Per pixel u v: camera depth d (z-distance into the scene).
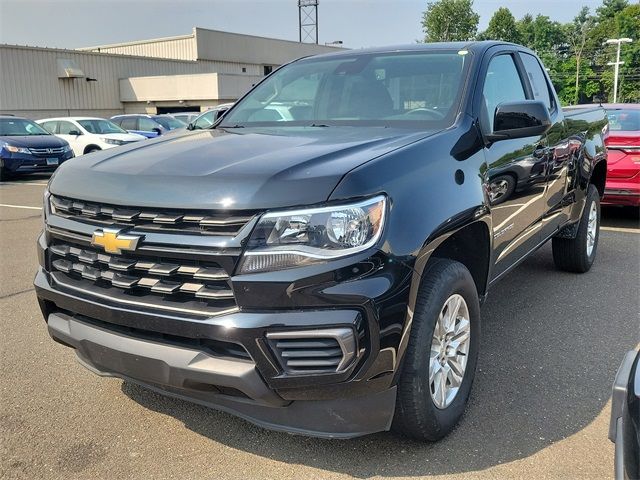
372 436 2.89
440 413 2.77
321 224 2.25
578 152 5.01
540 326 4.34
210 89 34.16
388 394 2.43
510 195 3.57
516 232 3.76
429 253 2.54
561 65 84.25
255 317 2.26
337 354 2.27
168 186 2.45
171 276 2.43
